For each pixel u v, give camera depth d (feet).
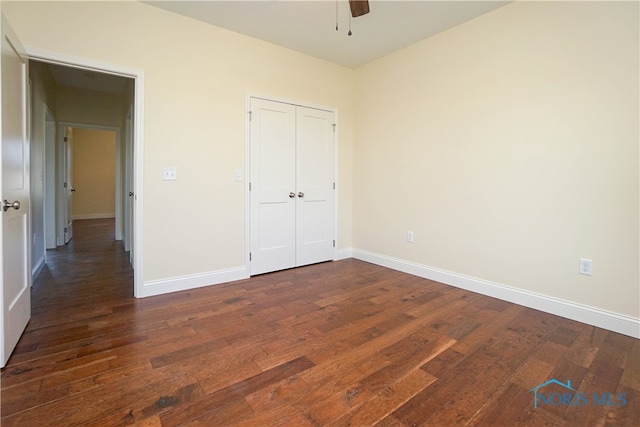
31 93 11.25
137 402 4.80
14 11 7.38
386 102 12.38
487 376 5.57
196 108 9.82
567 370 5.77
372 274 11.69
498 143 9.14
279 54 11.48
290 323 7.59
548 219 8.27
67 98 16.01
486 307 8.66
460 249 10.20
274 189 11.74
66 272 11.73
